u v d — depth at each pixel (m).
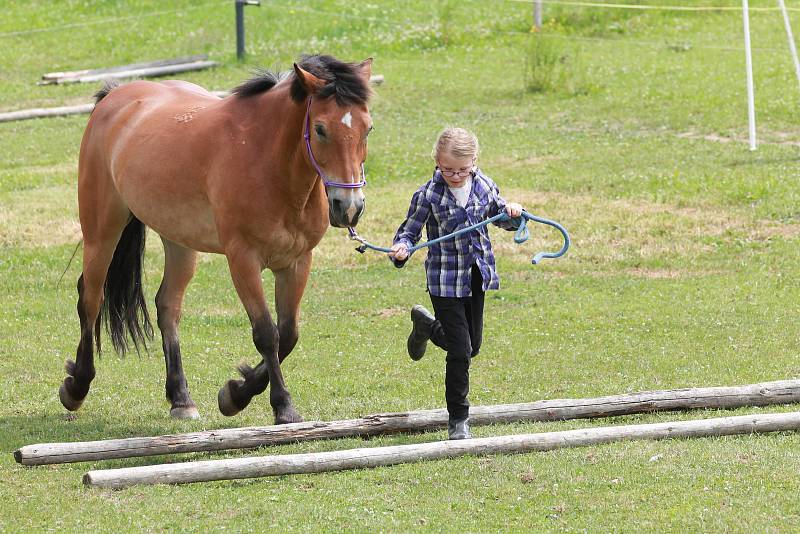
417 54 36.19
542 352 13.16
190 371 13.08
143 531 7.91
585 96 30.00
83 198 11.97
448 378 9.47
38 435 10.68
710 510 7.82
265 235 10.03
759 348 12.70
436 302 9.43
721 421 9.44
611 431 9.36
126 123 11.52
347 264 18.05
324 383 12.27
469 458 9.11
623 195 20.95
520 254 17.97
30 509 8.46
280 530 7.84
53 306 16.22
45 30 38.56
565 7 38.62
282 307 10.64
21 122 29.59
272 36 37.34
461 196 9.39
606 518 7.81
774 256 17.03
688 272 16.70
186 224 10.77
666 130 26.16
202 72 34.06
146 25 38.75
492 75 33.12
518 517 7.91
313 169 9.79
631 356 12.76
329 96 9.29
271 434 9.66
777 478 8.34
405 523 7.88
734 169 22.06
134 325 12.14
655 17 37.78
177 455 9.82
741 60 32.19
